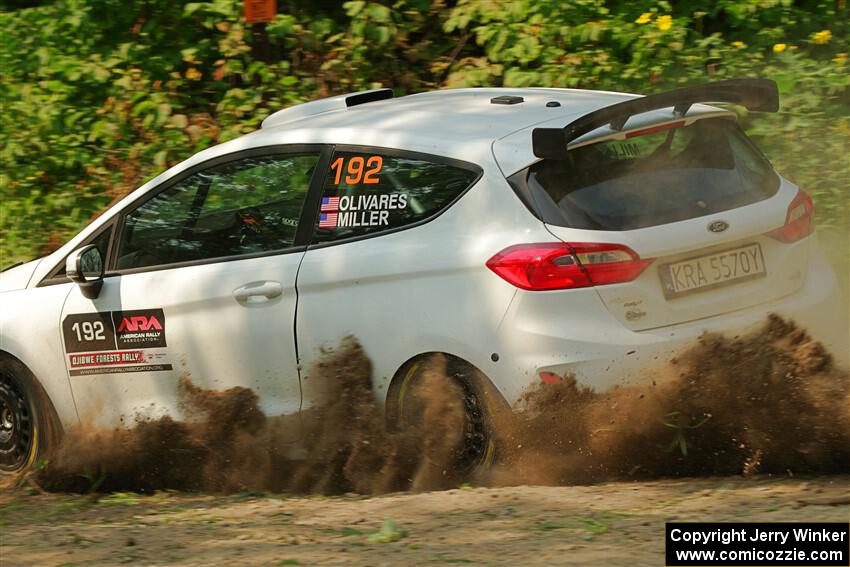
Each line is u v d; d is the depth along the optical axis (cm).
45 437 2388
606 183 1889
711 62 3566
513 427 1873
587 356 1817
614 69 3500
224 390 2153
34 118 3594
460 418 1938
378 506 1844
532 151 1903
